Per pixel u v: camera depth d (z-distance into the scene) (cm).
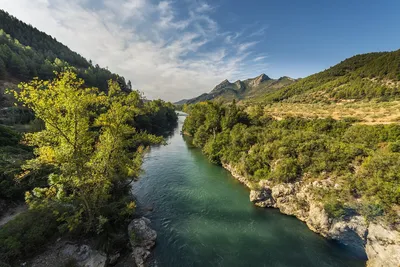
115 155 1912
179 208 2341
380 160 1788
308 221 2033
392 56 10775
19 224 1441
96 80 10969
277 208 2370
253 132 3653
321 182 2084
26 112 5056
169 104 14988
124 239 1689
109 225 1711
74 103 1392
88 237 1617
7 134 2819
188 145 6009
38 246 1419
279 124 5062
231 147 3728
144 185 2903
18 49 9000
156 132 8138
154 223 2031
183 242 1783
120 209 1895
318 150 2398
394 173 1631
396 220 1449
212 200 2552
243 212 2291
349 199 1784
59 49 14175
